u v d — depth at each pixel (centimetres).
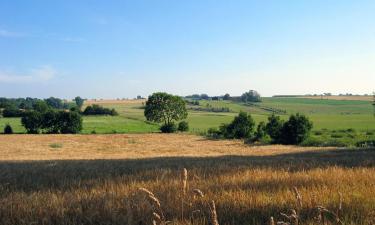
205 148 6988
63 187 1384
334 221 771
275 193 1081
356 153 3869
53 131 11231
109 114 18238
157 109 12675
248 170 1739
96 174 1894
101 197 1098
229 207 926
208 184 1302
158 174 1731
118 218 854
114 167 2336
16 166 2589
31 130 11144
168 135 10481
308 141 7225
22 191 1290
